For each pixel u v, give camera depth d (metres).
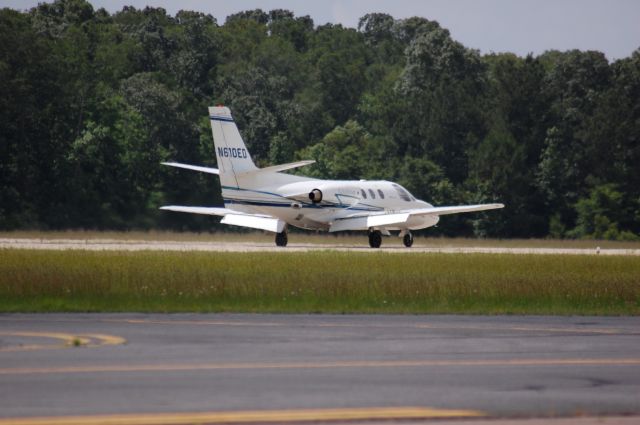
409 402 55.75
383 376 63.28
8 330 82.50
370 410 53.56
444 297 111.00
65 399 55.47
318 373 63.97
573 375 64.56
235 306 102.31
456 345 76.94
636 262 167.50
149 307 100.50
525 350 74.81
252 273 121.94
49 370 63.62
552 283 119.31
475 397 57.38
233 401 55.47
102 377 61.66
